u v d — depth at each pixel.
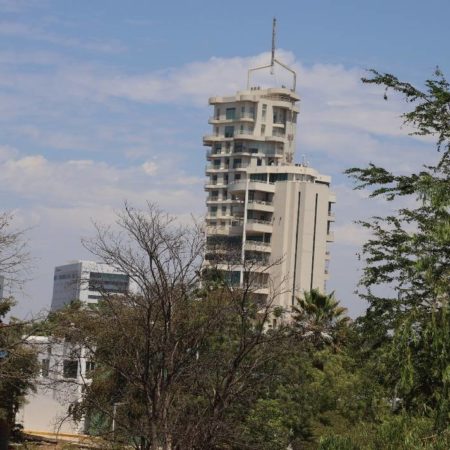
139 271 43.81
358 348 23.81
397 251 22.14
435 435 21.11
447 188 21.56
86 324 46.00
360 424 27.53
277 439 52.66
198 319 44.50
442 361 20.61
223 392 43.53
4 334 44.75
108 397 48.34
